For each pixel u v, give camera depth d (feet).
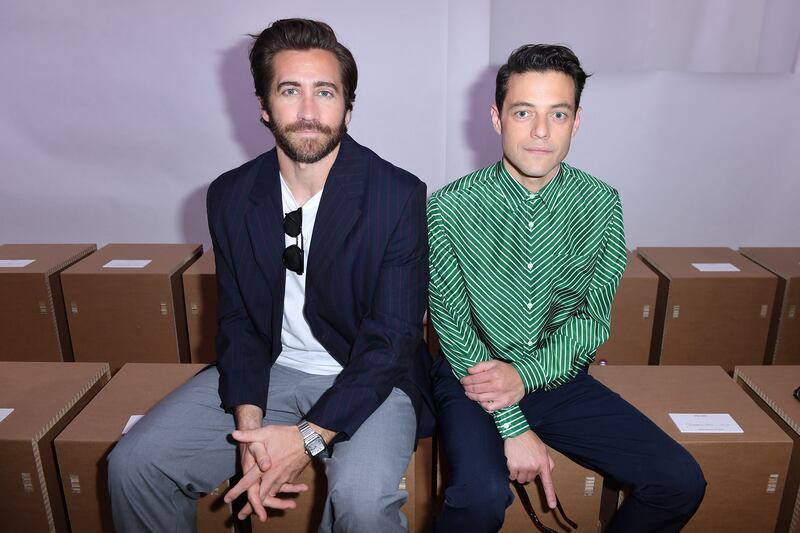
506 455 4.40
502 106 4.52
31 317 7.28
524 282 4.74
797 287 7.15
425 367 5.03
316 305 4.49
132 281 7.11
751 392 5.36
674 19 7.61
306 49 4.11
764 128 8.06
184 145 8.16
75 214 8.48
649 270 7.36
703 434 4.66
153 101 7.97
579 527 4.98
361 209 4.35
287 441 4.03
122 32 7.67
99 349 7.37
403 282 4.40
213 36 7.70
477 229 4.69
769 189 8.34
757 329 7.23
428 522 5.25
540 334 4.94
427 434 4.70
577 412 4.63
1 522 4.82
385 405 4.41
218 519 4.93
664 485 4.19
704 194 8.38
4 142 8.11
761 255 7.91
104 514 4.83
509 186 4.62
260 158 4.74
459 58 7.77
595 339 4.76
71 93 7.93
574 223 4.67
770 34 7.65
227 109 7.98
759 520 4.83
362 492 3.85
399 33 7.70
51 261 7.52
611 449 4.40
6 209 8.43
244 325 4.68
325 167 4.40
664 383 5.40
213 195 4.73
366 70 7.86
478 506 4.03
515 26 7.65
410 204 4.40
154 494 4.17
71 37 7.68
